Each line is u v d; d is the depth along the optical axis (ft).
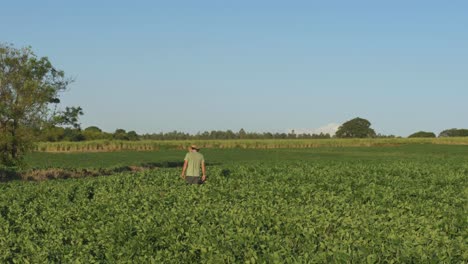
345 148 331.36
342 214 41.29
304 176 82.48
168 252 30.42
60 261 31.58
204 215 39.22
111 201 50.85
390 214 40.98
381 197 56.29
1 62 105.91
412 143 393.70
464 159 168.25
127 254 30.73
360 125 554.05
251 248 28.76
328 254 26.76
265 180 79.15
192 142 333.62
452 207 47.78
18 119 106.22
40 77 109.60
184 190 60.39
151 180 78.95
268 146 352.08
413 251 27.04
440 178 77.92
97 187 69.51
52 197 55.26
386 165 116.26
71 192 61.82
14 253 32.83
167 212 42.14
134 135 418.92
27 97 106.22
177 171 95.55
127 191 64.54
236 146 348.59
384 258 26.84
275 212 40.01
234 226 35.06
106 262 30.94
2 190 62.85
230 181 73.41
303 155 245.45
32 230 38.45
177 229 35.37
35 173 123.75
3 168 120.57
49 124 108.37
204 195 55.26
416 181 74.79
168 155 244.22
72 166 155.22
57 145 286.46
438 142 397.39
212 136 512.63
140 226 35.76
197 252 30.53
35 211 46.85
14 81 105.60
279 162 144.66
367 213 42.22
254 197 54.13
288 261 26.17
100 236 34.63
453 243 29.99
